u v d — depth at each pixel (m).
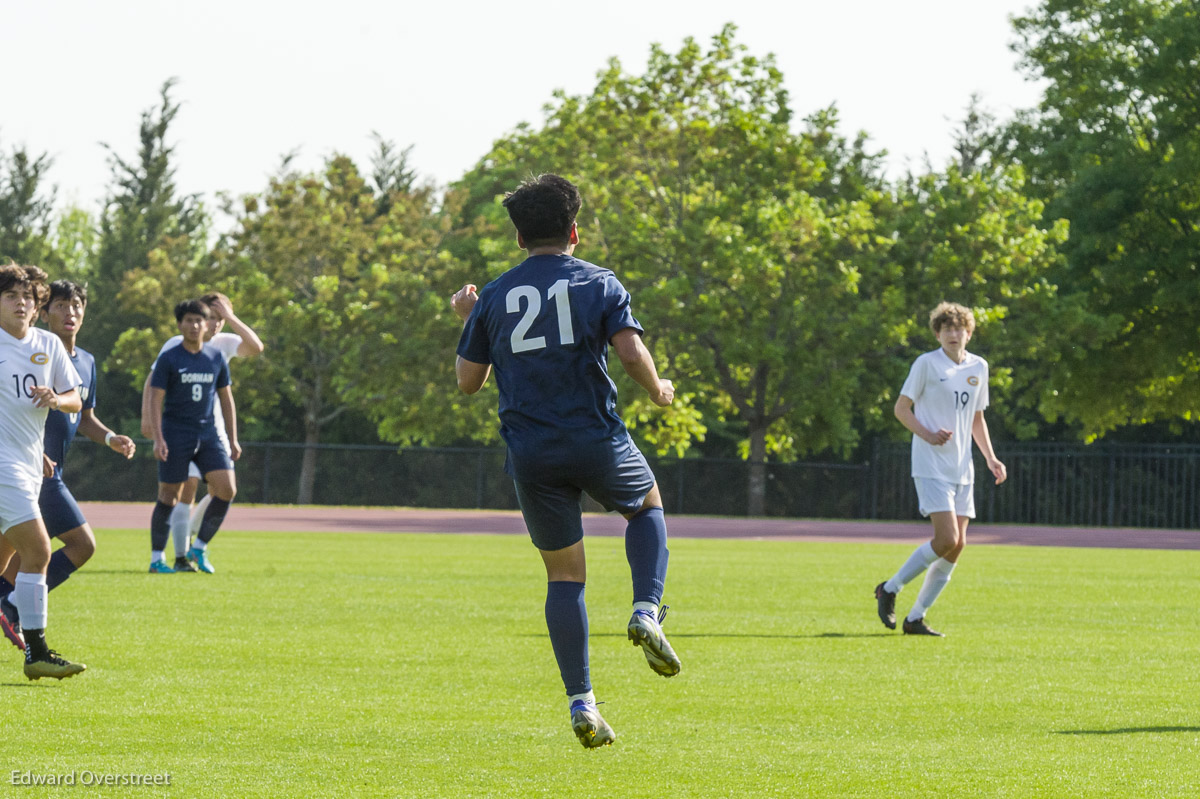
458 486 120.00
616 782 12.10
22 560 17.59
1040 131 124.44
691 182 111.69
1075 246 114.69
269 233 124.38
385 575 36.47
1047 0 121.31
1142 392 120.25
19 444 17.77
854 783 12.09
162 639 21.94
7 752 13.12
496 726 14.84
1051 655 21.64
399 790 11.71
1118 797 11.56
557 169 114.56
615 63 110.56
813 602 31.00
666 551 13.05
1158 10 114.75
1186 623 27.20
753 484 111.06
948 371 25.69
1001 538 73.44
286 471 119.88
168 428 35.44
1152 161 112.06
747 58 109.75
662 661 12.48
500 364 12.86
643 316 101.94
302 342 123.81
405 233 131.25
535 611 27.30
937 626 26.31
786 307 104.44
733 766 12.82
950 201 106.88
